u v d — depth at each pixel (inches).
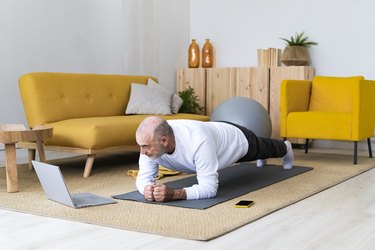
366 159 207.0
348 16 248.4
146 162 125.3
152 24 273.3
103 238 95.7
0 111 209.0
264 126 198.5
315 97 220.2
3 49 208.7
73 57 238.4
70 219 109.5
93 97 199.8
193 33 291.3
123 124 175.5
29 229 102.5
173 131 118.6
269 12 269.0
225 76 263.3
